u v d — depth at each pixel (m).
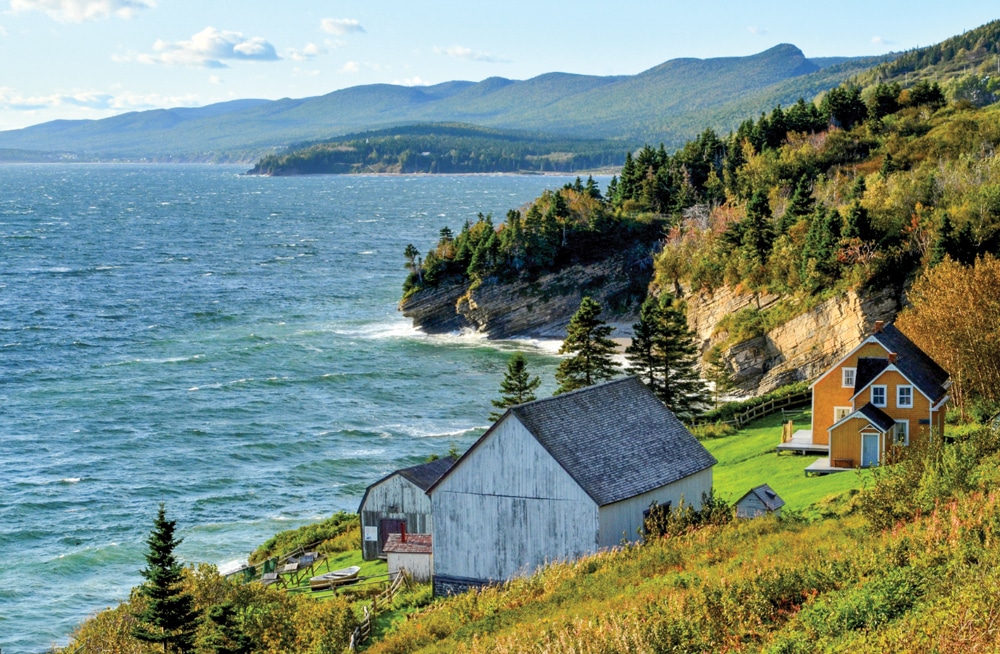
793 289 104.19
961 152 133.25
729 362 103.62
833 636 27.72
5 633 56.53
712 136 182.88
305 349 126.88
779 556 36.62
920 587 29.28
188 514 73.81
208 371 114.81
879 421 61.00
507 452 47.00
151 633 40.44
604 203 161.38
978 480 39.03
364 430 93.38
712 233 127.00
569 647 30.80
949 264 73.75
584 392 50.81
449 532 48.66
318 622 42.69
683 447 51.56
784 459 66.94
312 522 72.19
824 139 157.62
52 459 84.81
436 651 36.25
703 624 30.83
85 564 65.62
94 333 133.88
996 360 67.44
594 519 45.19
